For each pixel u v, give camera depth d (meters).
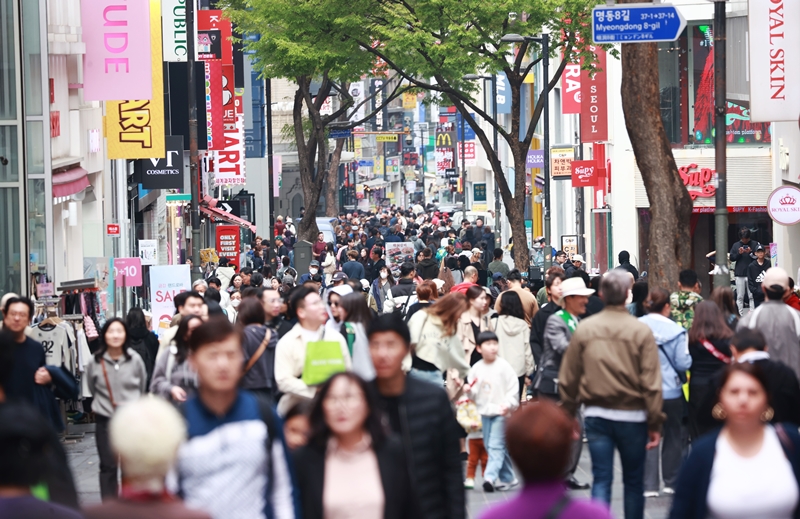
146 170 73.25
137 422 13.08
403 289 50.69
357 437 15.48
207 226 130.12
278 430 15.65
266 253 104.00
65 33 57.06
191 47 64.69
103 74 58.28
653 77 40.94
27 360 29.14
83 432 43.47
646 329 23.47
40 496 14.78
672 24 38.31
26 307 28.97
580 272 42.00
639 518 23.52
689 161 84.62
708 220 86.50
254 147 162.62
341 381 15.36
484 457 32.56
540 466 12.06
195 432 15.40
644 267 88.31
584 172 93.94
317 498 15.36
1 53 50.28
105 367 28.64
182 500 15.11
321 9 72.56
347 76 81.06
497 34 71.81
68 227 70.75
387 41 73.19
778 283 28.83
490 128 190.38
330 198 192.12
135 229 91.44
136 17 58.28
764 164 83.12
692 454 15.45
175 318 35.53
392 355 17.25
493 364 31.44
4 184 50.34
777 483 15.05
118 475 29.25
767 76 51.53
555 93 133.88
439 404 17.34
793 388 21.14
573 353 23.77
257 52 82.75
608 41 38.44
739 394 15.16
